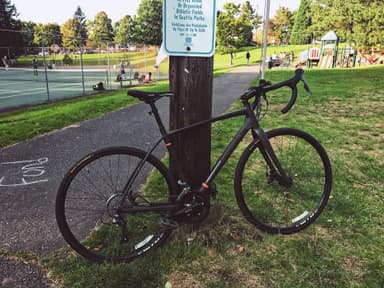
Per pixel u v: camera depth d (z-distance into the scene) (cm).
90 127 609
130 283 192
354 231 249
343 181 341
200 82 222
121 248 224
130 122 651
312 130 550
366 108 765
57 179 361
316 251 224
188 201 222
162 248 225
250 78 1747
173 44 215
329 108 767
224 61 4862
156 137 535
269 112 709
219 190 306
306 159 262
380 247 230
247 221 256
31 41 1518
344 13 2836
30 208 290
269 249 226
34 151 462
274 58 3612
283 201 280
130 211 216
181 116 228
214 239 231
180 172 228
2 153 452
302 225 250
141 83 2031
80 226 255
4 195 319
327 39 3109
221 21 5038
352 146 462
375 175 356
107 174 303
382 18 2547
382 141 486
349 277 200
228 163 376
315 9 3756
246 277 199
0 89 1694
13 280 196
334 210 279
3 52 1558
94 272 201
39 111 843
